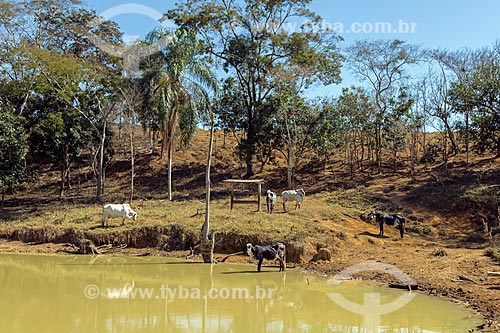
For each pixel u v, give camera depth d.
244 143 35.28
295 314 12.13
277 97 33.78
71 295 14.12
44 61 30.33
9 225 25.77
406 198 27.30
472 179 29.03
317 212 24.66
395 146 34.25
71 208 29.52
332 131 34.38
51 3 32.59
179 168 40.50
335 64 34.62
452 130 35.22
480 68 32.34
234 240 20.77
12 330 10.52
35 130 33.78
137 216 25.16
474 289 13.83
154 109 29.09
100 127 35.22
